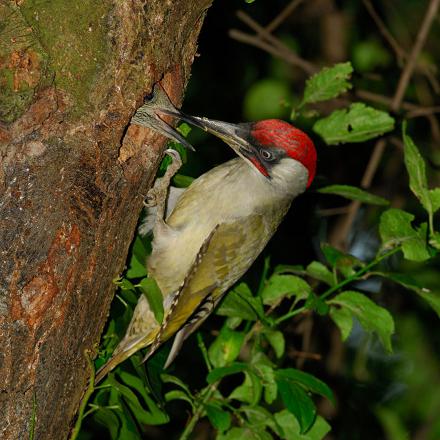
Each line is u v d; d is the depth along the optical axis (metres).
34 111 5.82
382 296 15.22
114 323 8.05
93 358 6.89
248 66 15.74
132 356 8.44
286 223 15.03
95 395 7.86
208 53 15.67
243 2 15.92
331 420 14.21
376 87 15.73
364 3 15.09
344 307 8.35
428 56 15.73
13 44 5.65
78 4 5.96
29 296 5.96
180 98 7.25
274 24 15.16
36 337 6.06
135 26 6.17
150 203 8.47
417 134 15.88
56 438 6.73
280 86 13.87
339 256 8.57
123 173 6.48
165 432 13.11
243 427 8.29
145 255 8.17
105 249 6.49
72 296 6.25
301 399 7.75
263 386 8.65
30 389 6.15
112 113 6.21
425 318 15.03
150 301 7.12
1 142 5.77
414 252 7.92
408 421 13.89
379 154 14.20
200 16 7.02
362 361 13.66
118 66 6.16
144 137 7.01
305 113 9.76
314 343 14.73
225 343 8.48
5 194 5.84
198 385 13.31
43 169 5.93
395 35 16.02
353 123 9.23
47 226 5.97
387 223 8.07
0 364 5.90
